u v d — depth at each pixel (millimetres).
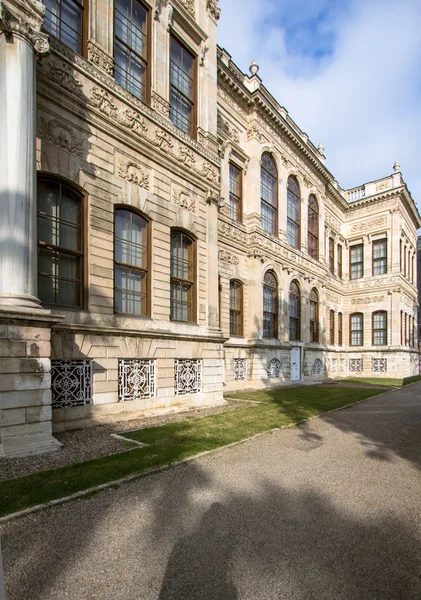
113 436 7629
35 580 3061
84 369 8672
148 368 10352
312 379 25656
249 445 7199
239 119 20250
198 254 12695
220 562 3355
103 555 3424
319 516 4301
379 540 3795
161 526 3967
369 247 33750
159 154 11195
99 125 9508
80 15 9523
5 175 6648
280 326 21891
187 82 13195
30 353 6617
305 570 3260
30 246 6824
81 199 9156
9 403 6328
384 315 32250
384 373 31484
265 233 20766
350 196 35438
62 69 8664
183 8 12516
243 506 4508
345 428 9133
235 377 18594
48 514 4145
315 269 26953
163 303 11109
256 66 20891
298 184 25484
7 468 5605
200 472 5617
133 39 10992
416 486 5297
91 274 9094
